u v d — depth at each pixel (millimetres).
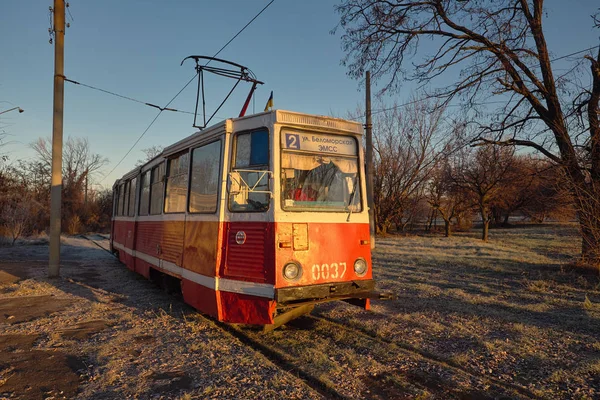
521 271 11523
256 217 5246
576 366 4594
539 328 6027
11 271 12125
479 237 29578
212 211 5871
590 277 10039
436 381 4215
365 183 6000
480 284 9695
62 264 14094
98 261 15172
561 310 7125
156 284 9320
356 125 6008
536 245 23266
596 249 10203
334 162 5746
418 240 25000
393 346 5172
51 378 4262
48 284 9992
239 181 5512
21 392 3926
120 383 4137
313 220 5336
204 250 5906
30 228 28938
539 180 12352
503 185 19891
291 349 5195
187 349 5133
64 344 5383
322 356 4840
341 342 5453
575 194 10219
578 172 10273
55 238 11047
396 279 10477
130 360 4809
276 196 5125
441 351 5105
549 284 9398
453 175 25750
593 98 10156
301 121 5484
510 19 11883
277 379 4152
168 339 5559
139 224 10156
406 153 28938
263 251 5113
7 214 24234
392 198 29531
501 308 7309
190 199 6672
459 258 14938
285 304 5094
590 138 9977
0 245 20703
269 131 5324
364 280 5676
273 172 5176
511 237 29578
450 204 31000
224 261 5496
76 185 44156
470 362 4754
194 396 3816
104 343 5355
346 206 5742
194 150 6734
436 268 12477
